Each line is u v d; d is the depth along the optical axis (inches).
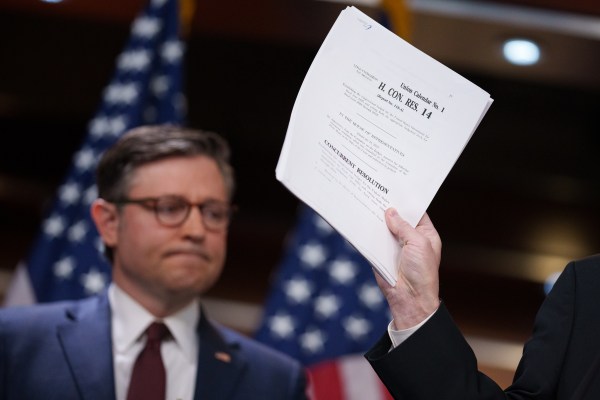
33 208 268.7
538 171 264.8
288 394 115.0
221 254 117.9
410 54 64.7
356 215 61.3
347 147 63.0
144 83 178.5
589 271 62.5
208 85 251.8
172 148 119.3
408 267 60.5
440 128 63.4
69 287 161.2
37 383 106.3
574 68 225.5
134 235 114.7
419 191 62.5
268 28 227.1
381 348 61.2
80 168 171.5
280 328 167.2
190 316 115.9
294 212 268.7
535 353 60.7
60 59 245.8
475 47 220.2
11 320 111.9
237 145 264.5
